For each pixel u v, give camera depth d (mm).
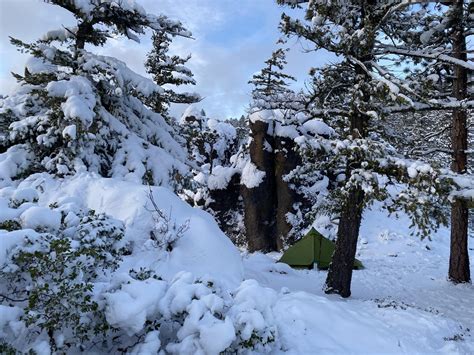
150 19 12258
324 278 14469
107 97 12266
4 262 4133
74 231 5262
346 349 5484
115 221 5875
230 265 8258
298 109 11539
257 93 11453
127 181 10172
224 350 4320
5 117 10961
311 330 5805
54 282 4332
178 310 4461
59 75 11016
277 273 14781
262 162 23500
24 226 4969
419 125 14539
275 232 23312
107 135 11461
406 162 9195
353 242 11078
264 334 4688
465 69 12453
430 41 11688
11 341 4051
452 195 8273
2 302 4449
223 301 4656
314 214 11773
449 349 6066
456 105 9602
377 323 6629
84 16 11172
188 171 12539
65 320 4129
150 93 11484
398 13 10445
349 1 9984
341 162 10461
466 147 12867
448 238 21547
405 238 20828
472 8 10664
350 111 10648
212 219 9750
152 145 12273
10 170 10031
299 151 10492
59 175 10148
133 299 4320
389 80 9344
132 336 4641
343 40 9547
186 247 8250
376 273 15555
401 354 5578
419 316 7477
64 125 10211
